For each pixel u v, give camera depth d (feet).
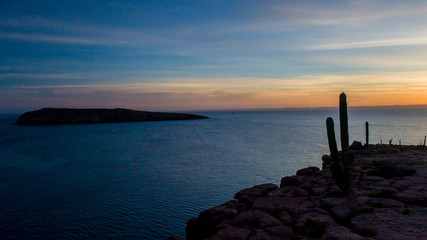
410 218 25.71
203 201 90.48
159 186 109.60
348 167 32.04
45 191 103.60
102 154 201.98
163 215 78.48
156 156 190.08
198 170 140.77
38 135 388.16
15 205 87.86
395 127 485.97
